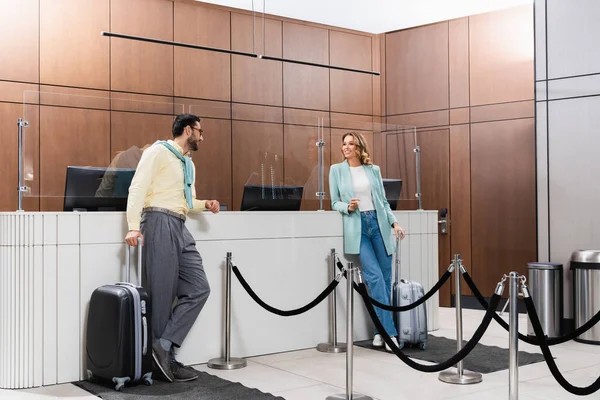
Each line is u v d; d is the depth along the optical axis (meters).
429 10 9.26
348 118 9.51
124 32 7.83
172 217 4.54
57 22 7.43
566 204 6.62
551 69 6.75
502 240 8.28
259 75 8.77
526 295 3.60
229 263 5.03
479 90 8.59
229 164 6.30
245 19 8.69
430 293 4.54
